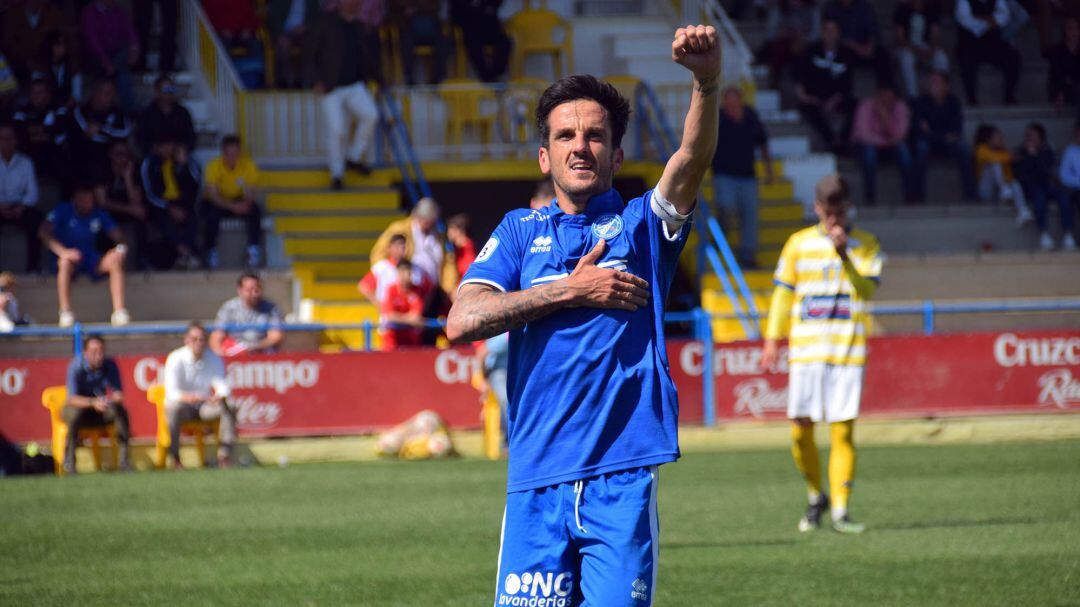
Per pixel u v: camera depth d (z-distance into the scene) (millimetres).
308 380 26109
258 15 40281
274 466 25250
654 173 37094
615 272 6980
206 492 20516
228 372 25750
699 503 18484
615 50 42375
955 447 26125
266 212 35125
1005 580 12414
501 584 7078
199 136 36875
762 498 18969
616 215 7348
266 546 15156
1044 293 35406
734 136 34781
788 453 25516
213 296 31828
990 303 33469
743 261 34938
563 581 6980
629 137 38250
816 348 15719
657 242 7305
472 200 37969
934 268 35000
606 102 7387
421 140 38250
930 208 38594
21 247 33094
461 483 21344
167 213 32469
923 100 39594
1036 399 27750
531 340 7105
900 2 42844
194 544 15344
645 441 6941
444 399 26547
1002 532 15359
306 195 35188
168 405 24828
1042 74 45000
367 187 35906
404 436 26016
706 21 42406
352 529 16406
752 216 35062
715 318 28031
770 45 42656
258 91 37656
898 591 11984
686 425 26969
